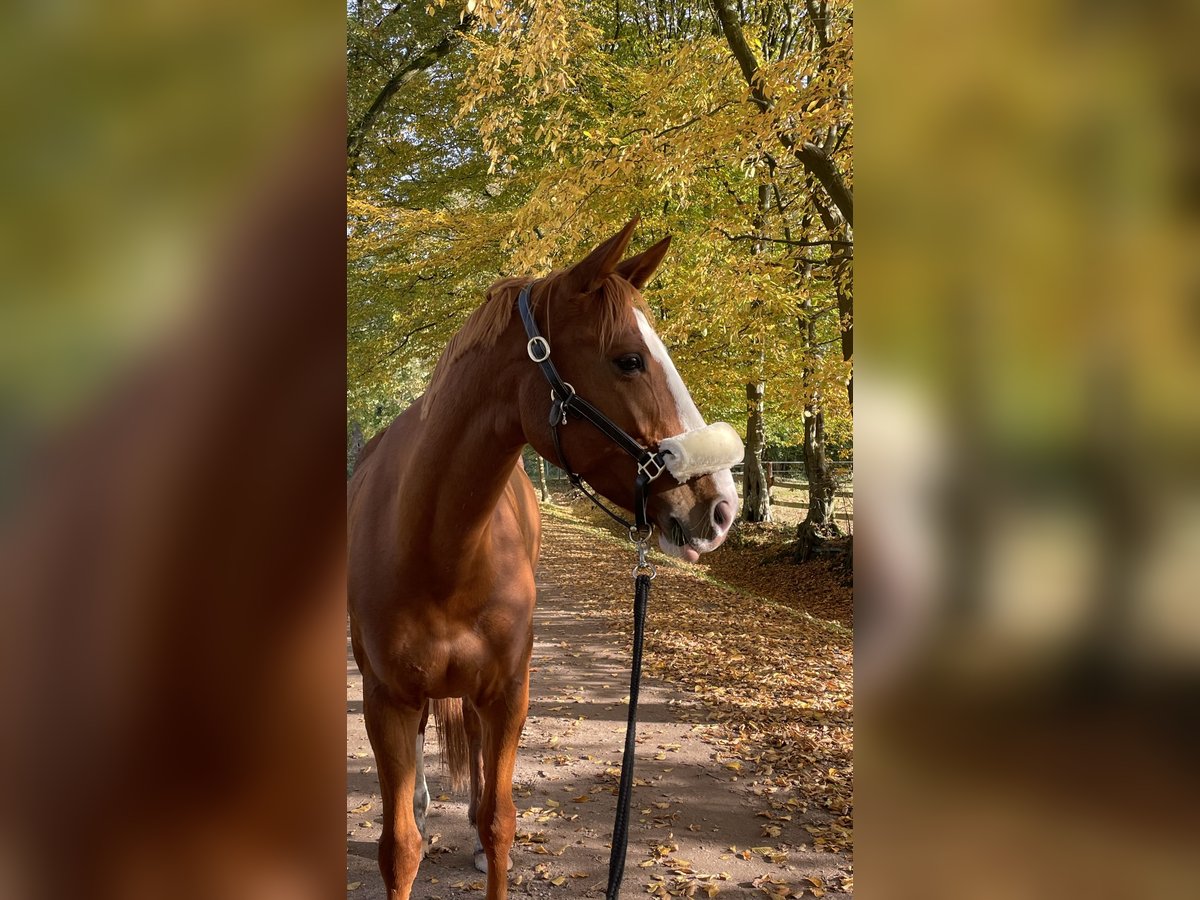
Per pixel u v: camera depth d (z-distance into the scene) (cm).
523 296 185
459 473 188
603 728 464
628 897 281
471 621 203
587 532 1677
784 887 290
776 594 1036
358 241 954
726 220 711
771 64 551
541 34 555
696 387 866
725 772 399
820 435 1177
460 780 283
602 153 592
